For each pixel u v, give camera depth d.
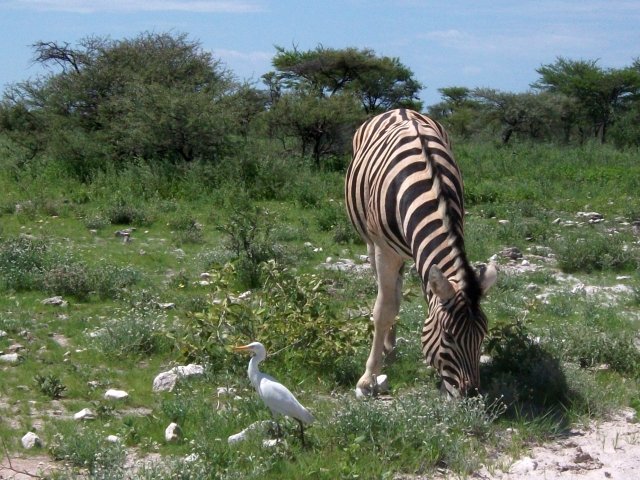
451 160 6.76
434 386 7.01
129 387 7.15
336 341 7.46
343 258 12.52
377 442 5.71
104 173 19.94
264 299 8.30
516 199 18.34
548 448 5.92
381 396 6.95
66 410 6.59
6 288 10.37
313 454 5.61
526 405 6.68
